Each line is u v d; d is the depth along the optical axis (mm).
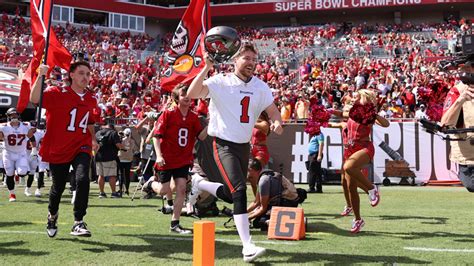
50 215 6000
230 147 5039
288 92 20766
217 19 51844
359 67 29812
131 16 49906
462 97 4332
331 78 27875
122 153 12477
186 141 6723
